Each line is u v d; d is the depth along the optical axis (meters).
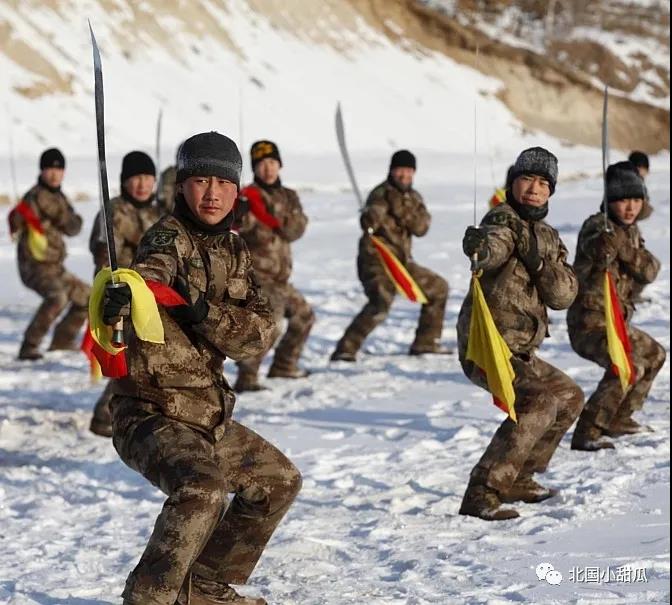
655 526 10.97
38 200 22.64
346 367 21.61
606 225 14.10
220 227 8.16
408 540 10.84
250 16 111.12
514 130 116.50
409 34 124.44
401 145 103.25
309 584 9.53
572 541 10.63
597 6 140.88
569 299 11.47
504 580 9.45
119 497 12.95
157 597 7.65
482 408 17.38
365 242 22.03
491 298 11.42
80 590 9.47
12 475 14.06
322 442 15.47
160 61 97.75
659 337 23.02
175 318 7.96
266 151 19.73
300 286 31.83
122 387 8.13
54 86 85.56
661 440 14.69
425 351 22.75
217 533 8.55
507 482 11.54
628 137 126.50
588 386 18.27
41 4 92.88
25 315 28.34
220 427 8.18
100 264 16.22
